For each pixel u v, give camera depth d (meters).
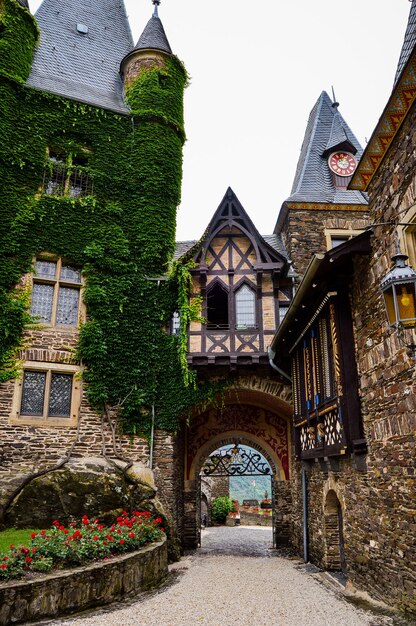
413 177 6.01
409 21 7.02
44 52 14.91
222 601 7.25
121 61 16.09
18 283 11.54
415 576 5.67
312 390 9.74
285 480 14.34
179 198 14.06
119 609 6.68
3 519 9.28
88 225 12.58
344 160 15.81
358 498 7.60
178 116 14.70
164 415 11.92
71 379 11.57
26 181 12.27
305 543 11.34
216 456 15.45
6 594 5.69
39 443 10.80
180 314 12.28
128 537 8.05
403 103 6.12
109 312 12.11
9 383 10.89
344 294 8.18
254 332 12.22
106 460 10.92
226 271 12.86
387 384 6.60
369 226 5.63
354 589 7.61
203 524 23.00
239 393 13.12
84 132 13.32
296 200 14.72
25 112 12.73
